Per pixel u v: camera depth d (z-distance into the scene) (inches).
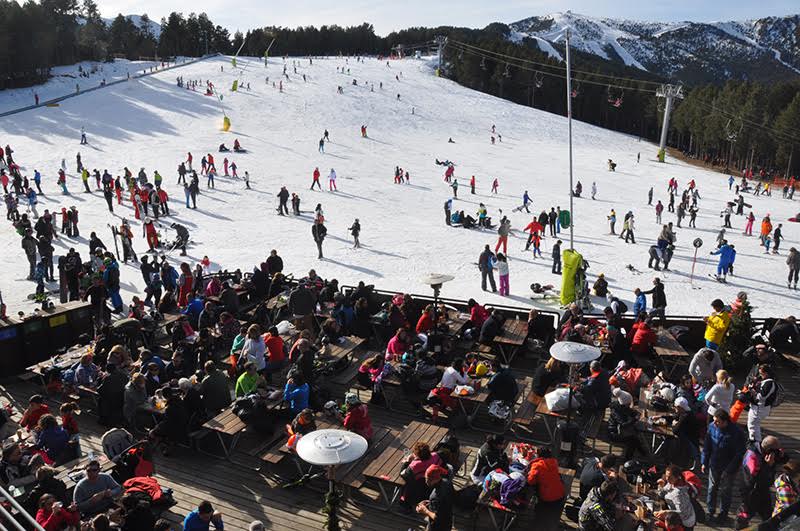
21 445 392.5
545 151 2896.2
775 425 484.7
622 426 422.6
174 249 1072.8
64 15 5073.8
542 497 345.7
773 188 2723.9
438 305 671.1
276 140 2369.6
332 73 4175.7
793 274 1037.8
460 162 2348.7
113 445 395.9
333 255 1077.1
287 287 753.0
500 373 467.8
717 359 479.5
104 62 4566.9
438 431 427.8
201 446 444.8
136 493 332.5
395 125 3031.5
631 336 584.1
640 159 3122.5
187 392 435.8
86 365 497.0
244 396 448.5
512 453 397.1
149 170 1759.4
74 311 604.7
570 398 410.3
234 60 3993.6
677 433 405.7
